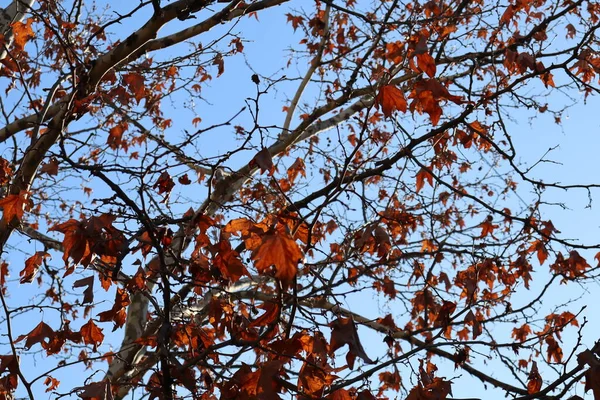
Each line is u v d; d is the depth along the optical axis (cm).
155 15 455
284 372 390
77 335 440
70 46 459
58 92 648
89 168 406
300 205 538
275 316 385
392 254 627
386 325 662
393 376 572
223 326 447
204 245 410
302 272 544
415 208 671
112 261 426
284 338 389
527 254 669
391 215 625
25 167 455
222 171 623
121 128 605
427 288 598
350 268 540
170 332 406
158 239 411
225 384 361
